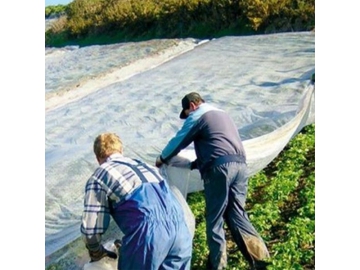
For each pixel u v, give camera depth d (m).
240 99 7.83
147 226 3.95
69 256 5.20
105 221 4.05
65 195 5.94
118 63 10.83
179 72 9.50
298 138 6.91
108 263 4.25
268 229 5.43
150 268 3.96
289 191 5.85
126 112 8.09
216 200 4.82
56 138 7.39
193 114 4.89
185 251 4.13
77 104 8.77
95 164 6.41
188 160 5.17
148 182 4.08
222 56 9.89
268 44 10.05
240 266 5.06
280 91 7.84
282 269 4.77
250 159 5.89
